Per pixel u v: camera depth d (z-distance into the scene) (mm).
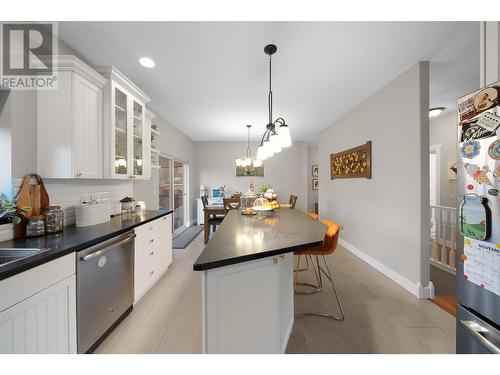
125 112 2533
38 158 1821
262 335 1302
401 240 2674
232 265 1187
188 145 6336
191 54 2266
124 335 1773
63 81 1852
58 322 1305
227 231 1687
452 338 1746
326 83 2914
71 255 1403
